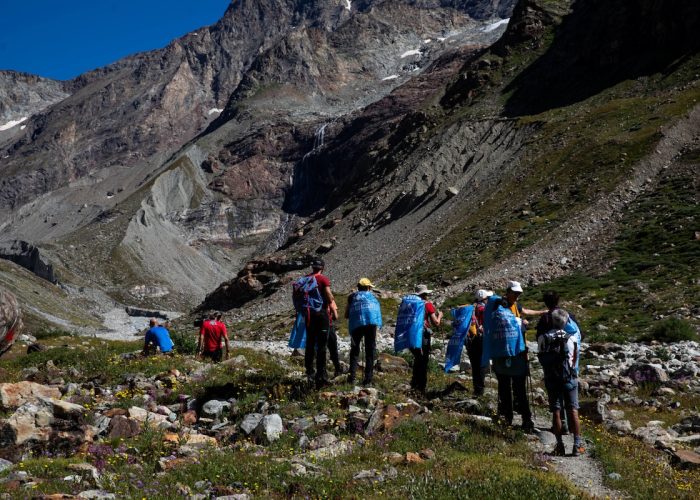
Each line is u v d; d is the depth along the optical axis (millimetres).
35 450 8836
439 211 102188
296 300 12820
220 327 18375
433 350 24406
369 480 7672
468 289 56406
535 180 87500
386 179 134625
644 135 81062
